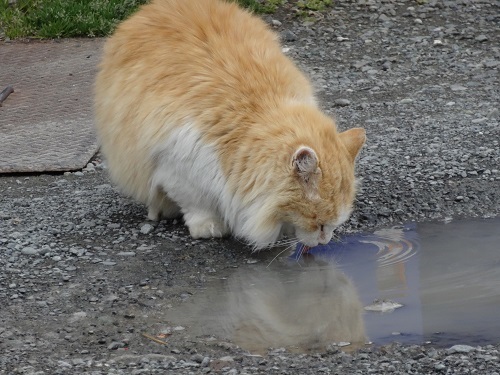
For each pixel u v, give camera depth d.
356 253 8.55
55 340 6.91
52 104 12.92
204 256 8.55
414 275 8.02
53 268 8.27
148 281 8.00
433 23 16.62
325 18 16.84
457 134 11.56
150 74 8.66
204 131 8.27
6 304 7.56
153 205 9.20
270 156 7.98
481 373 6.12
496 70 14.40
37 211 9.69
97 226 9.26
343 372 6.22
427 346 6.65
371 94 13.56
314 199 7.94
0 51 15.26
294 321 7.21
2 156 11.24
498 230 8.90
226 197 8.37
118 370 6.36
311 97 9.04
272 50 9.01
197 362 6.48
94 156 11.35
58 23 15.84
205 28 8.90
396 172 10.34
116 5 16.31
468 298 7.50
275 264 8.39
